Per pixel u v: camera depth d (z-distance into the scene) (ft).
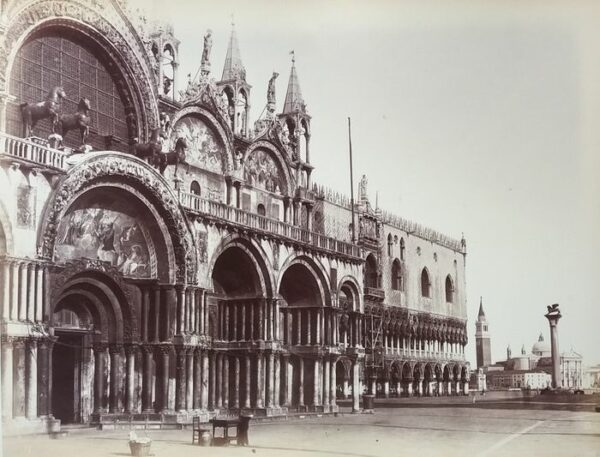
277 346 173.37
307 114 217.36
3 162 108.37
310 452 104.12
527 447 108.78
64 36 139.23
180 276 143.84
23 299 110.52
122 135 151.02
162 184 139.64
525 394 299.38
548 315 184.75
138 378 140.36
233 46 192.24
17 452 97.81
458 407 216.33
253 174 193.26
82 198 129.39
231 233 160.56
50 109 123.44
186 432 129.70
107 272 133.90
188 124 168.86
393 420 165.58
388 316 282.36
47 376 114.62
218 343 172.04
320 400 189.67
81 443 106.93
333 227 251.39
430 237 327.26
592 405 211.41
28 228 112.27
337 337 196.75
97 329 138.31
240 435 110.52
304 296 194.80
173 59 167.02
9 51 122.11
